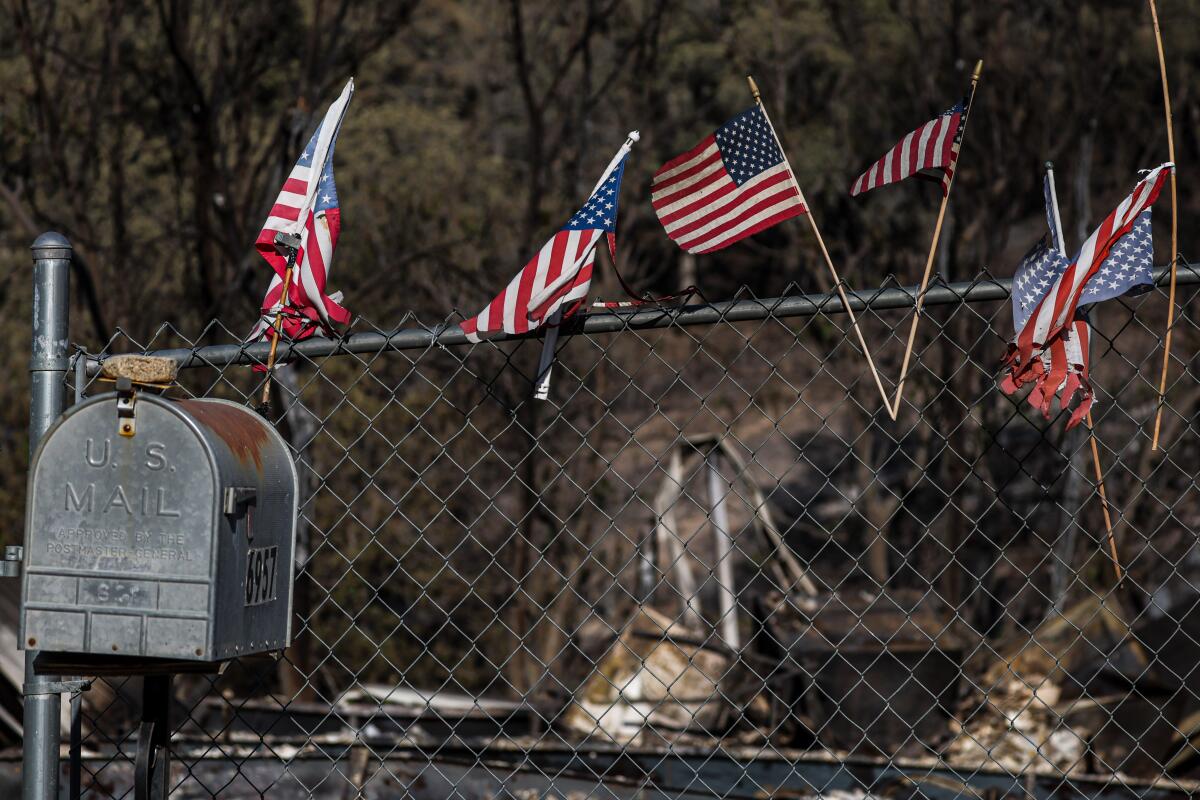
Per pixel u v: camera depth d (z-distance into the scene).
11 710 26.97
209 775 17.73
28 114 44.91
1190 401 48.66
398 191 59.91
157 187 54.50
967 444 47.12
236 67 44.56
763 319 9.10
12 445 52.66
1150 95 60.06
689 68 66.56
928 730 26.83
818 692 27.30
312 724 24.81
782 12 66.06
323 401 52.34
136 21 45.59
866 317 55.31
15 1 41.75
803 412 67.00
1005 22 54.59
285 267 9.48
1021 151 54.12
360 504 52.53
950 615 41.12
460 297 57.72
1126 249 8.74
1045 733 26.03
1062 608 30.19
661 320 9.14
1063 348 8.79
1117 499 47.84
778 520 58.16
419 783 17.48
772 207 9.07
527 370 51.28
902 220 61.75
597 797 17.30
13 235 52.97
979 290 8.99
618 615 45.66
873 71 65.25
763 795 17.59
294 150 42.41
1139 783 17.86
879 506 55.28
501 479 52.97
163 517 7.95
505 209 60.00
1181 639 25.62
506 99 70.69
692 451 36.03
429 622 52.75
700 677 29.17
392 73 74.69
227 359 9.50
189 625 7.89
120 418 8.01
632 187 59.78
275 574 8.73
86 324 45.50
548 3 55.62
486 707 26.95
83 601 7.98
